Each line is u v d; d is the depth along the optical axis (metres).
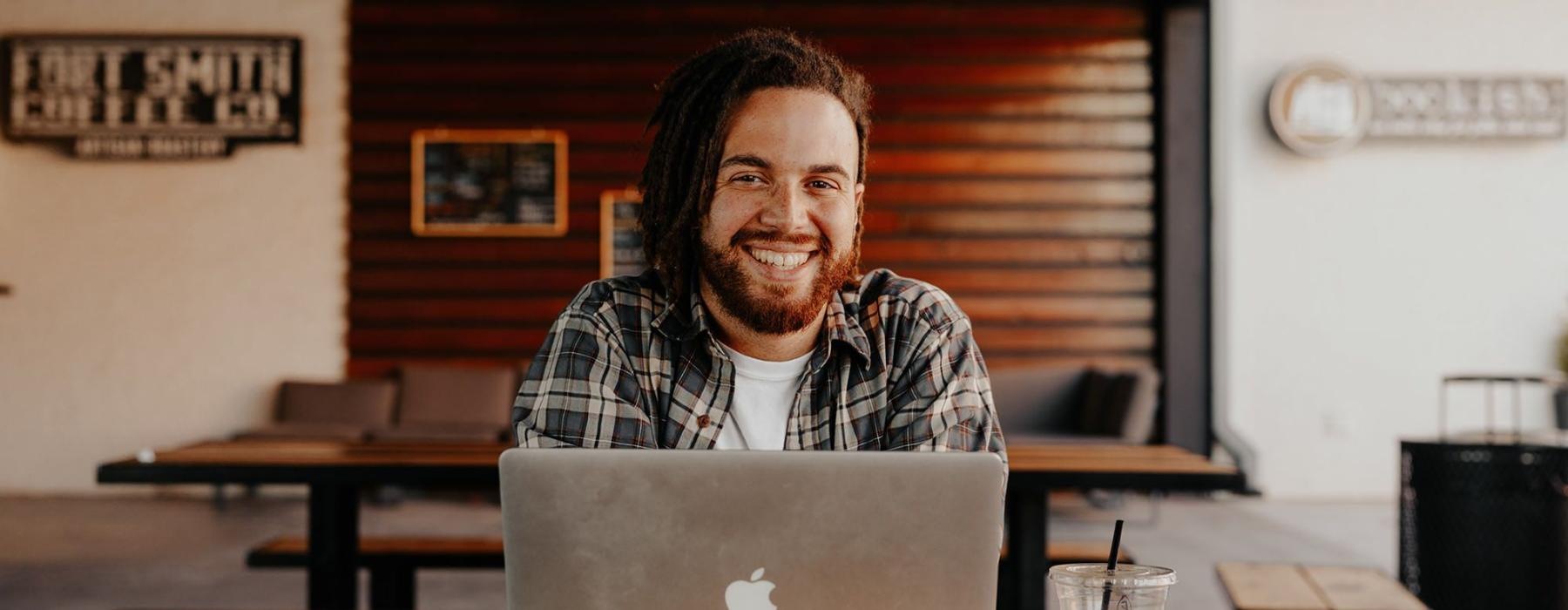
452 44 7.70
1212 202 7.63
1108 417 6.81
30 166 7.70
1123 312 7.73
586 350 1.64
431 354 7.73
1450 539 3.81
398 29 7.70
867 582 1.15
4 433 7.70
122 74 7.65
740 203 1.53
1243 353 7.59
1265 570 3.42
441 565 3.70
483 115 7.70
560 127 7.70
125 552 5.67
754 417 1.65
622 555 1.15
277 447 3.67
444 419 7.48
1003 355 7.74
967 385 1.69
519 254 7.70
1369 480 7.60
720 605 1.15
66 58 7.65
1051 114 7.73
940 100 7.71
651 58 7.71
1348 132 7.48
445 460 3.27
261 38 7.64
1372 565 5.49
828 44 7.71
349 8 7.70
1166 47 7.61
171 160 7.71
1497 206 7.59
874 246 7.71
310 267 7.73
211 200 7.72
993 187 7.73
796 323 1.57
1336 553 5.75
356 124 7.71
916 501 1.15
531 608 1.16
